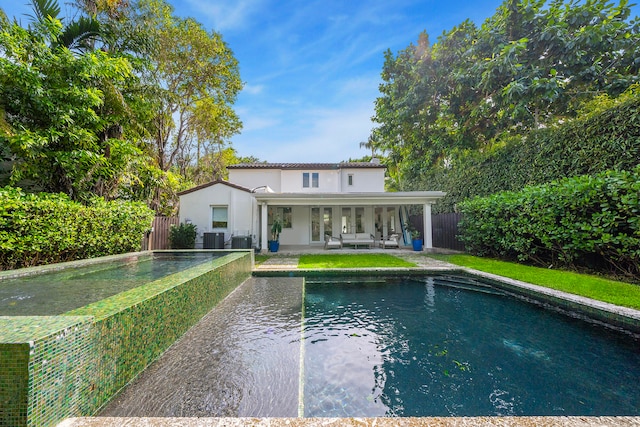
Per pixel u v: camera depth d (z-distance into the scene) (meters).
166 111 14.31
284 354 3.07
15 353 1.41
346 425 1.42
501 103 9.68
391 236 13.71
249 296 5.50
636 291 4.65
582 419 1.44
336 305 5.19
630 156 6.66
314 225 16.03
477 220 9.84
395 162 18.25
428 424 1.41
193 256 7.68
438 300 5.49
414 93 12.40
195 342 3.33
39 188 8.11
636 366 2.98
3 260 5.16
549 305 4.79
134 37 9.59
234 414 2.06
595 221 5.81
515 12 9.24
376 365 3.04
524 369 2.94
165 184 13.77
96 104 7.63
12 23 6.82
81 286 3.92
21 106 6.81
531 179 9.82
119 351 2.23
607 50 8.45
